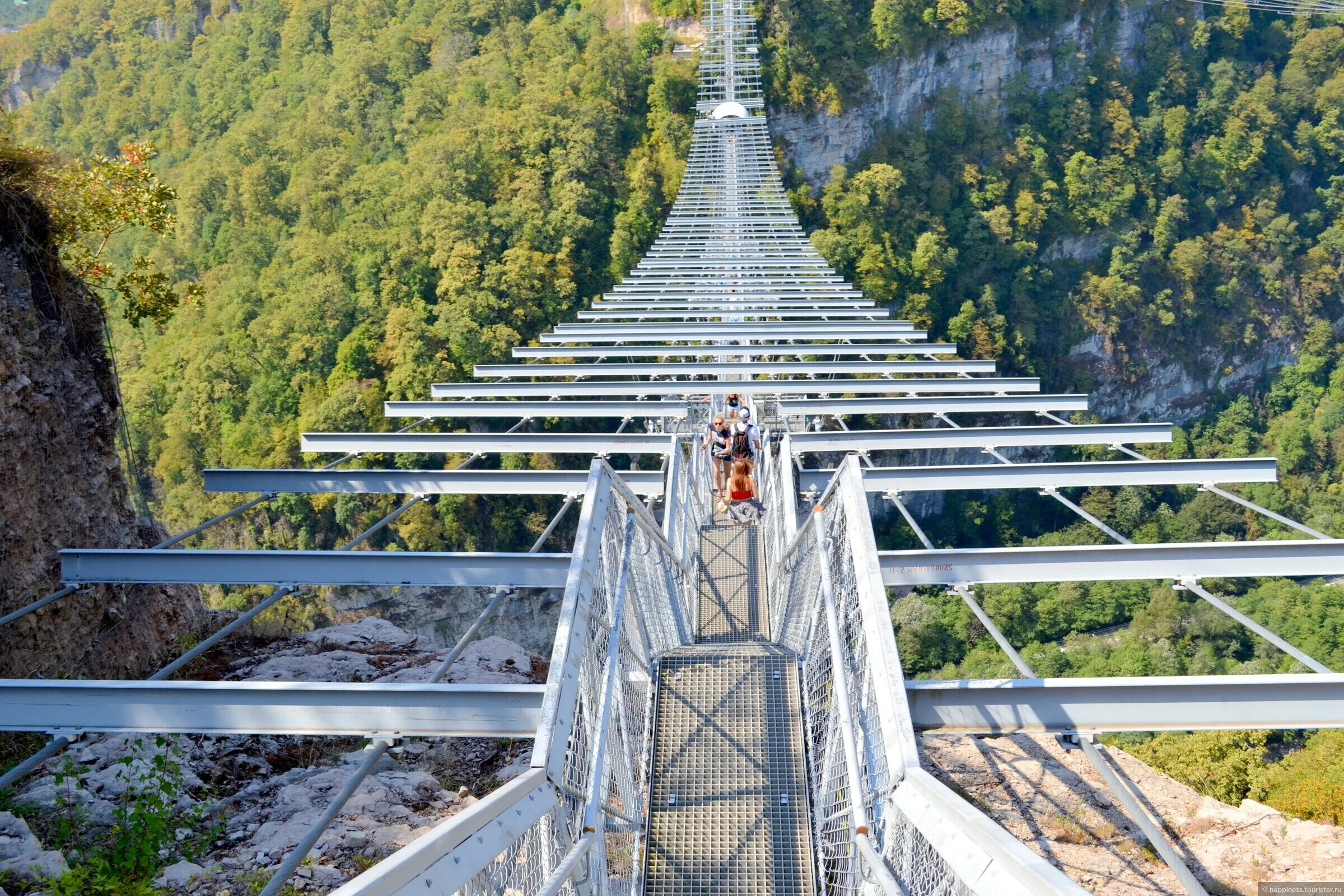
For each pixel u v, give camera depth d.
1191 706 6.15
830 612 7.29
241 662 13.43
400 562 9.20
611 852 6.23
